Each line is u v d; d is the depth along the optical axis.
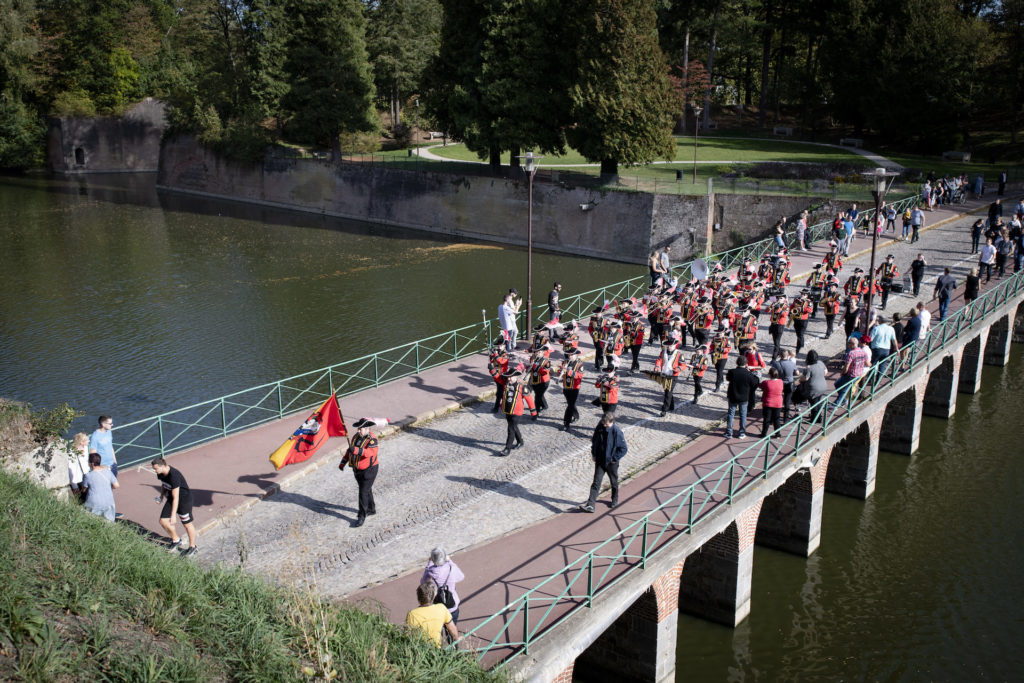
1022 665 15.59
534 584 12.86
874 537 19.80
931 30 60.03
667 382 19.61
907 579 18.14
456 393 21.08
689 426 19.09
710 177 53.53
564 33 51.19
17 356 34.00
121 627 8.34
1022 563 18.69
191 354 34.19
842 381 19.59
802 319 23.70
